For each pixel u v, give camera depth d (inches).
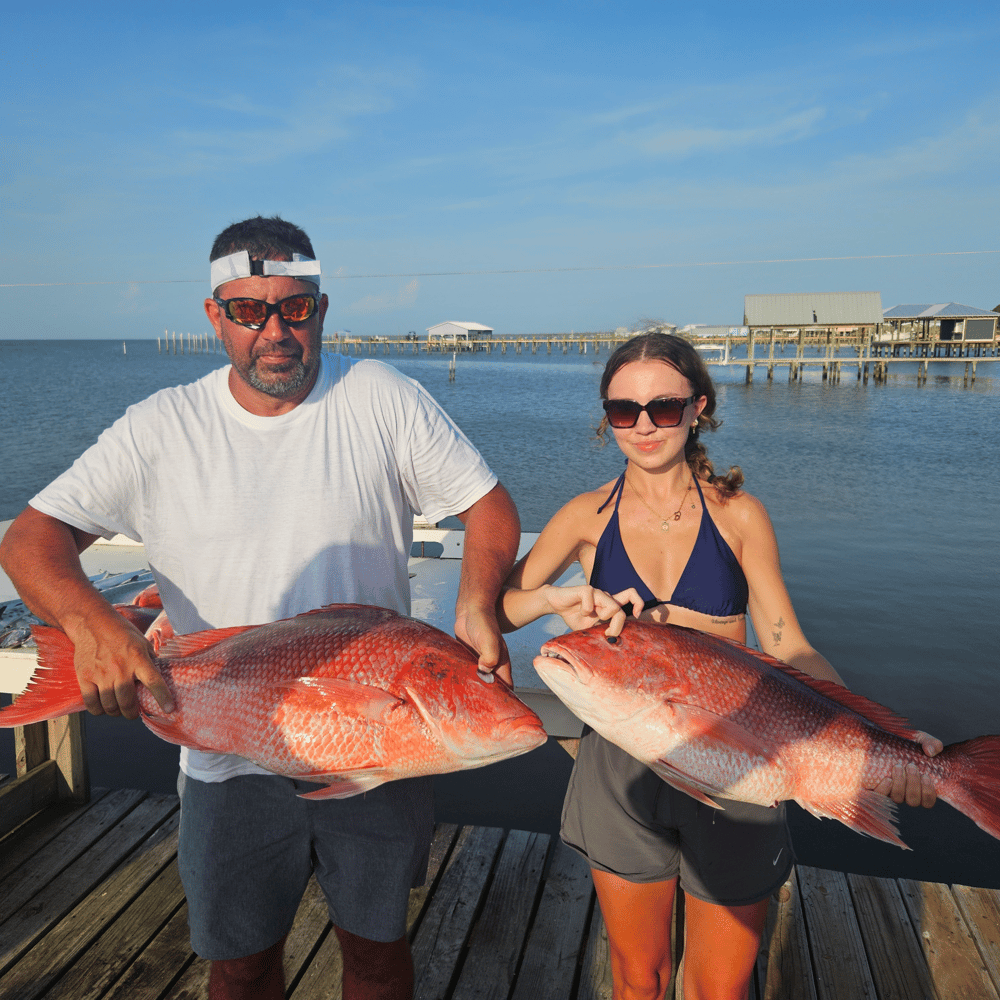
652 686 65.6
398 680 59.3
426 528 221.8
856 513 603.2
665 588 82.8
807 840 191.5
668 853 78.8
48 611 65.4
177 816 151.3
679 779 66.6
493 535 75.5
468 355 4670.3
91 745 221.6
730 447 970.7
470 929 121.8
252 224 67.9
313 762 59.9
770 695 67.6
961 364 2974.9
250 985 74.9
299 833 71.7
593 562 88.5
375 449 74.1
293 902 75.1
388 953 73.5
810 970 112.0
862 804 66.6
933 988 109.0
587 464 865.5
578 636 68.1
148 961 113.1
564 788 207.8
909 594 403.5
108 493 71.4
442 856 139.6
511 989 109.7
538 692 120.2
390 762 59.2
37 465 791.1
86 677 62.5
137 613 130.1
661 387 78.6
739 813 74.6
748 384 2064.5
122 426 71.6
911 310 2677.2
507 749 57.9
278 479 71.9
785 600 81.7
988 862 181.9
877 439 1046.4
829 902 126.6
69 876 132.4
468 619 68.2
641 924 79.7
